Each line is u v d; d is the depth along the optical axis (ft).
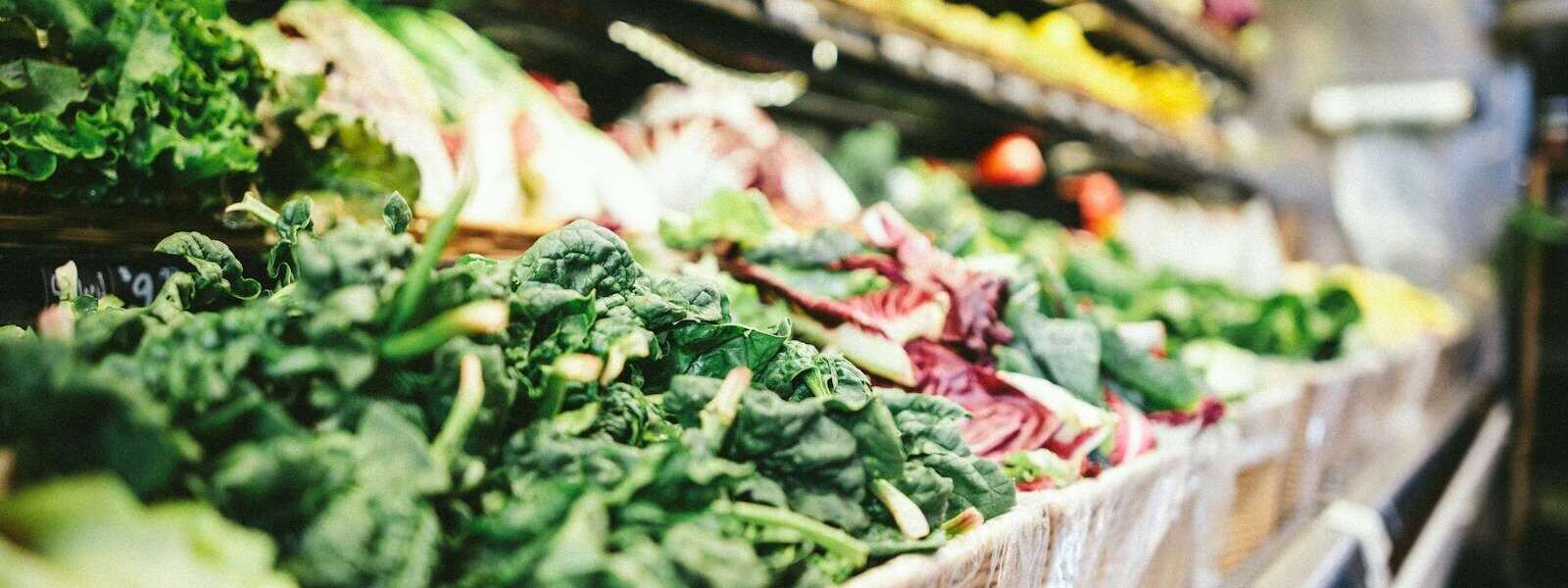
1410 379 11.62
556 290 2.81
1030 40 10.05
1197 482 5.34
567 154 5.66
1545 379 14.94
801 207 7.33
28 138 3.20
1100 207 12.42
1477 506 11.92
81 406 1.86
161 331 2.29
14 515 1.65
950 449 3.39
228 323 2.27
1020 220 10.46
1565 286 14.85
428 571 2.10
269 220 3.19
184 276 2.86
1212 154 13.84
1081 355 4.85
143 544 1.70
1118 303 8.05
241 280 3.11
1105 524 4.17
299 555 1.99
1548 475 14.79
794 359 3.22
